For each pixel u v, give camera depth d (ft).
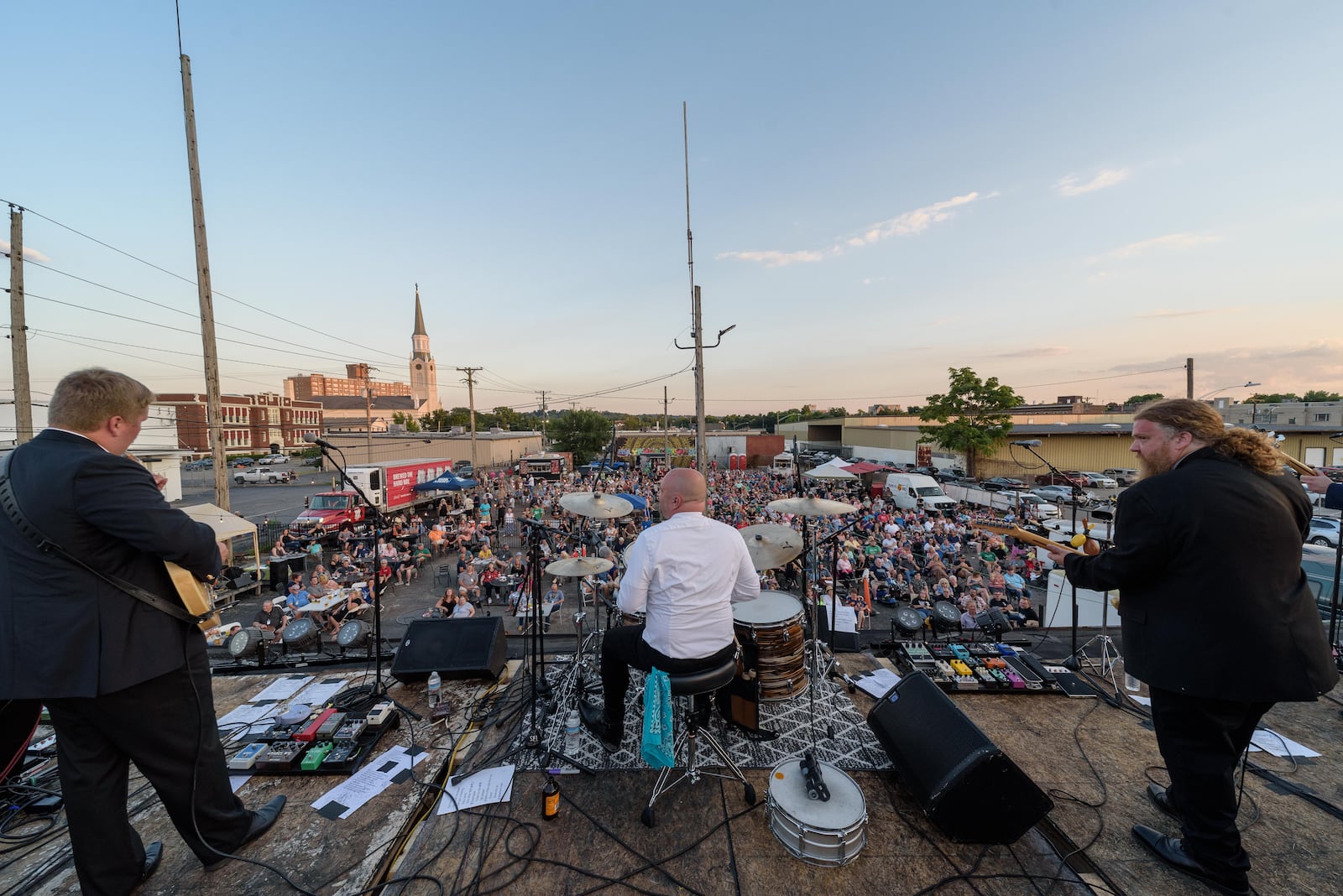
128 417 6.57
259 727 11.05
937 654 13.23
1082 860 7.21
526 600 14.05
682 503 8.18
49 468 5.90
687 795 8.48
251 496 123.24
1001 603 40.73
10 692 5.80
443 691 12.28
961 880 6.84
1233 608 6.02
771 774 8.23
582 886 6.79
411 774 9.36
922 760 7.83
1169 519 6.35
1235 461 6.57
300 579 44.27
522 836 7.66
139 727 6.52
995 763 7.09
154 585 6.54
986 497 81.51
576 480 114.62
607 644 8.92
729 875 6.93
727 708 9.89
